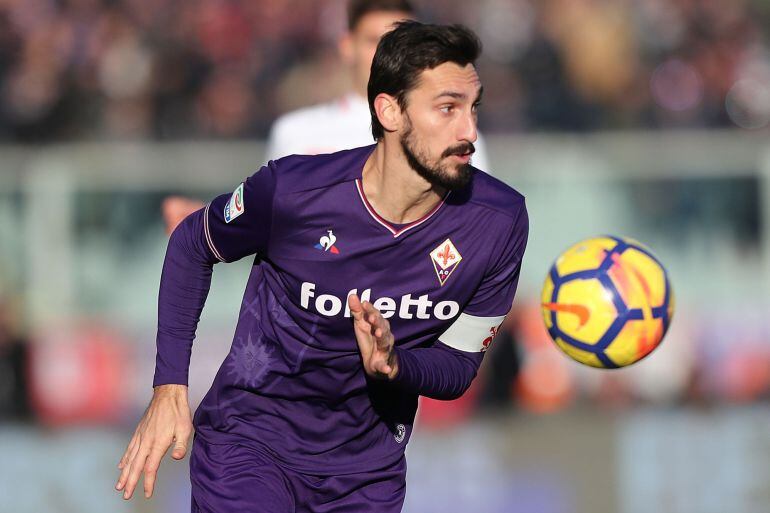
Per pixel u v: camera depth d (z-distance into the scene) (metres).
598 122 43.44
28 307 36.78
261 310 14.18
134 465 13.82
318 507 14.52
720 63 46.56
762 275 39.16
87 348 36.66
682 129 44.38
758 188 39.19
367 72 18.95
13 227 36.97
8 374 36.44
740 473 28.17
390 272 13.38
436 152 12.68
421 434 34.59
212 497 13.96
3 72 41.47
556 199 38.72
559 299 14.84
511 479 28.05
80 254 37.06
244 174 38.28
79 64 41.75
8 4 42.41
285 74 43.06
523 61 44.03
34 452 31.77
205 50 42.91
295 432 14.35
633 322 14.56
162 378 14.26
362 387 14.12
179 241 14.31
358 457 14.52
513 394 37.53
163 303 14.44
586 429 34.78
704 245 39.03
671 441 32.47
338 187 13.20
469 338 14.14
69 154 37.44
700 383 38.53
